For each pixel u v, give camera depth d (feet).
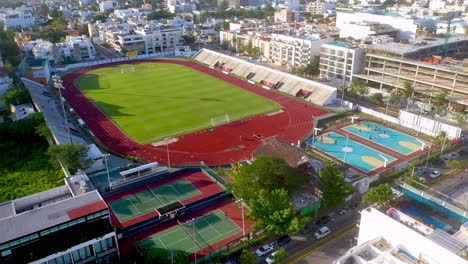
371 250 227.40
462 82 596.70
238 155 446.19
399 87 627.46
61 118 547.08
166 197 359.46
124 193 368.27
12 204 288.30
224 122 542.98
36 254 236.22
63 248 242.17
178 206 333.42
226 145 472.85
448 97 582.76
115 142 481.05
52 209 264.72
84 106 614.75
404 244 226.79
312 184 347.36
